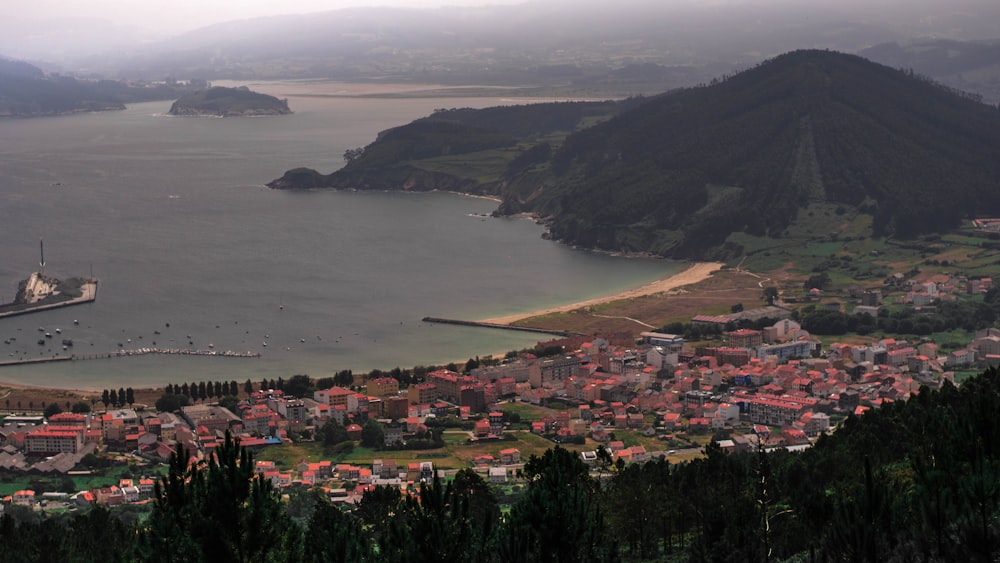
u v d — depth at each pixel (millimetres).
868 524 113938
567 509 121562
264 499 113188
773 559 142500
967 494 108625
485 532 124375
